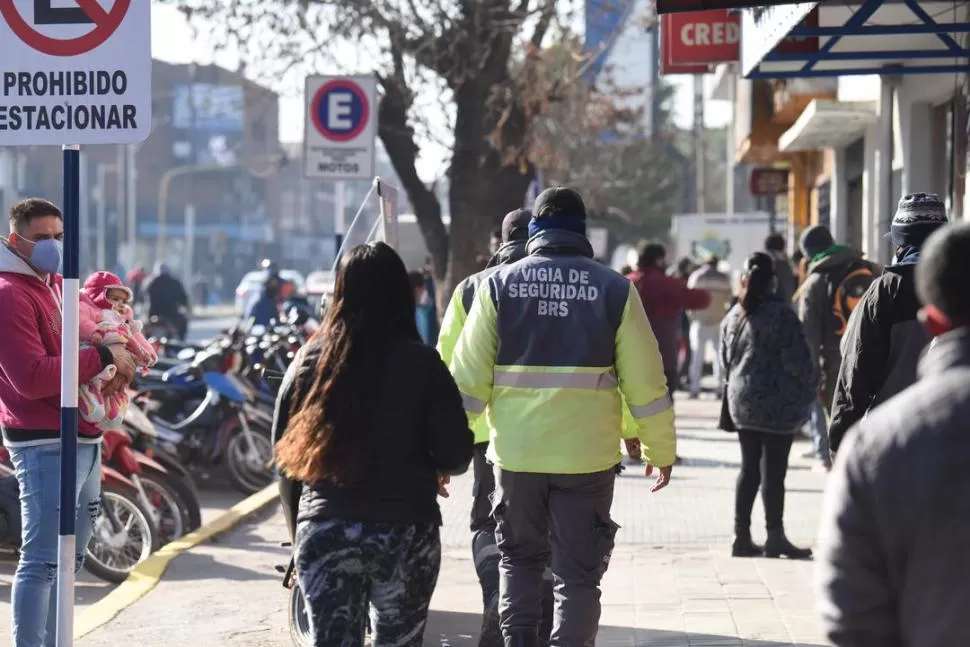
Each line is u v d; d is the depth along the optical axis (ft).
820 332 45.32
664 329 53.47
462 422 18.16
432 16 66.69
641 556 36.11
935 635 10.36
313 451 17.65
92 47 20.85
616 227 207.00
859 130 72.69
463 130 66.85
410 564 17.81
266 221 394.32
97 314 25.84
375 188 29.25
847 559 10.73
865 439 10.82
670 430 22.31
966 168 49.75
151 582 32.96
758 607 30.01
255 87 71.31
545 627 24.89
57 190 320.91
